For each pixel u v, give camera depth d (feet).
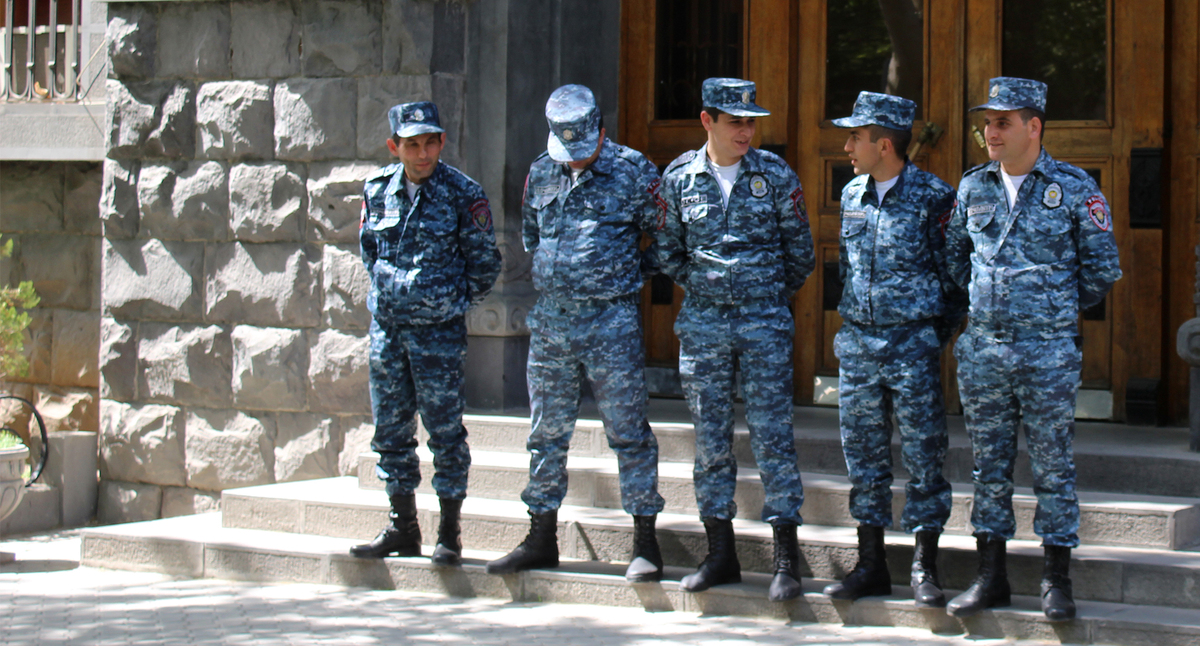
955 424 22.90
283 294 25.03
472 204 18.92
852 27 25.20
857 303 16.80
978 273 16.11
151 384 26.55
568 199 17.83
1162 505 17.47
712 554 17.49
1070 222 15.81
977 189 16.20
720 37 26.16
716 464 17.49
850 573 16.98
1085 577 16.65
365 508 20.61
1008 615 15.89
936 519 16.55
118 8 26.50
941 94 24.45
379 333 19.12
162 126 26.17
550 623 16.96
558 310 17.90
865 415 16.85
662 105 26.63
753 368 17.24
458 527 18.97
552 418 18.24
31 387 32.07
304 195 24.84
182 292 26.09
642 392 17.87
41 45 31.65
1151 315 22.76
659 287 26.53
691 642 15.87
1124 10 23.08
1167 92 22.89
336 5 24.39
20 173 31.99
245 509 21.59
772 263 17.38
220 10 25.54
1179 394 22.68
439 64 23.75
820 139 25.41
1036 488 16.01
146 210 26.40
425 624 16.99
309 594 18.97
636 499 17.75
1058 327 15.81
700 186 17.43
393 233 18.88
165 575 20.72
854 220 16.98
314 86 24.62
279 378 25.04
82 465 27.68
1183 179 22.85
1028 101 15.72
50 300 31.73
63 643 16.35
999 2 23.98
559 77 24.72
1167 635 15.21
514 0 23.91
